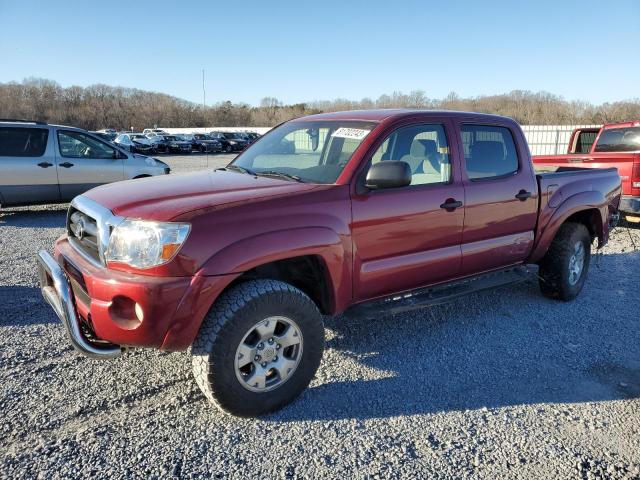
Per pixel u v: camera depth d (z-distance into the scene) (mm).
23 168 9414
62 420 2979
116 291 2721
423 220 3744
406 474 2596
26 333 4156
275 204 3055
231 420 3037
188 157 35625
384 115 3812
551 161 9039
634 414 3180
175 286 2691
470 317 4750
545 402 3311
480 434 2947
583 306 5105
